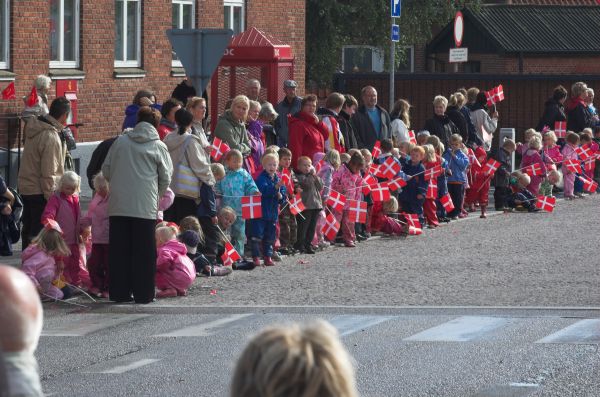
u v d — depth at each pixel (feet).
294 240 80.84
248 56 106.83
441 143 98.99
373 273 72.13
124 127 84.58
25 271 61.77
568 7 197.16
